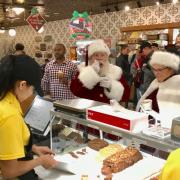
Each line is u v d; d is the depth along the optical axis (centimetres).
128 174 141
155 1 702
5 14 945
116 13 852
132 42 744
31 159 140
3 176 124
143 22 779
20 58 123
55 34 1122
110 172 143
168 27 680
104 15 891
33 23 684
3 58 124
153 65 227
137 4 744
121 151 159
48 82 361
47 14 935
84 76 262
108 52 279
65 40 1066
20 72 120
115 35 862
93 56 275
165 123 149
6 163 119
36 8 743
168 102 207
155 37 683
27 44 1312
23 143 127
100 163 155
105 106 167
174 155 75
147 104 173
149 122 154
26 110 186
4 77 119
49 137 191
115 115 145
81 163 155
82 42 629
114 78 273
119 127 144
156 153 162
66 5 770
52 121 189
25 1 721
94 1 711
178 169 71
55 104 182
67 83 354
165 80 221
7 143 117
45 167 145
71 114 170
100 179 138
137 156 155
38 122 188
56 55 357
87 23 468
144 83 423
